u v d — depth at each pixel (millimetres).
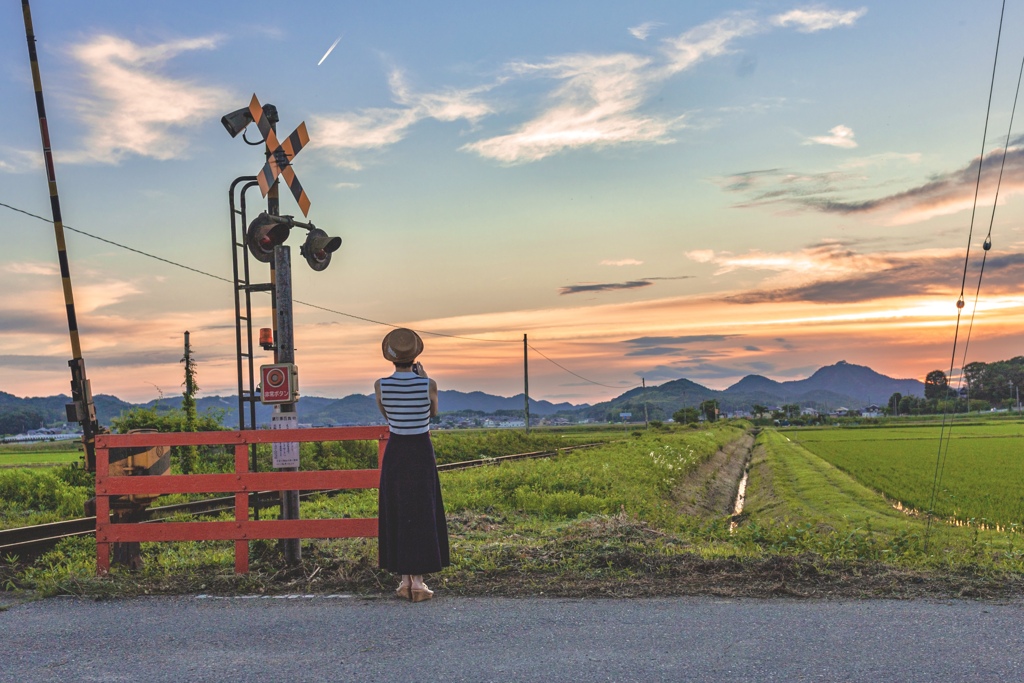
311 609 5152
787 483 31047
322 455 26875
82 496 15703
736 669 3750
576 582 5750
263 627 4707
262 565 6422
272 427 6688
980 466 36094
